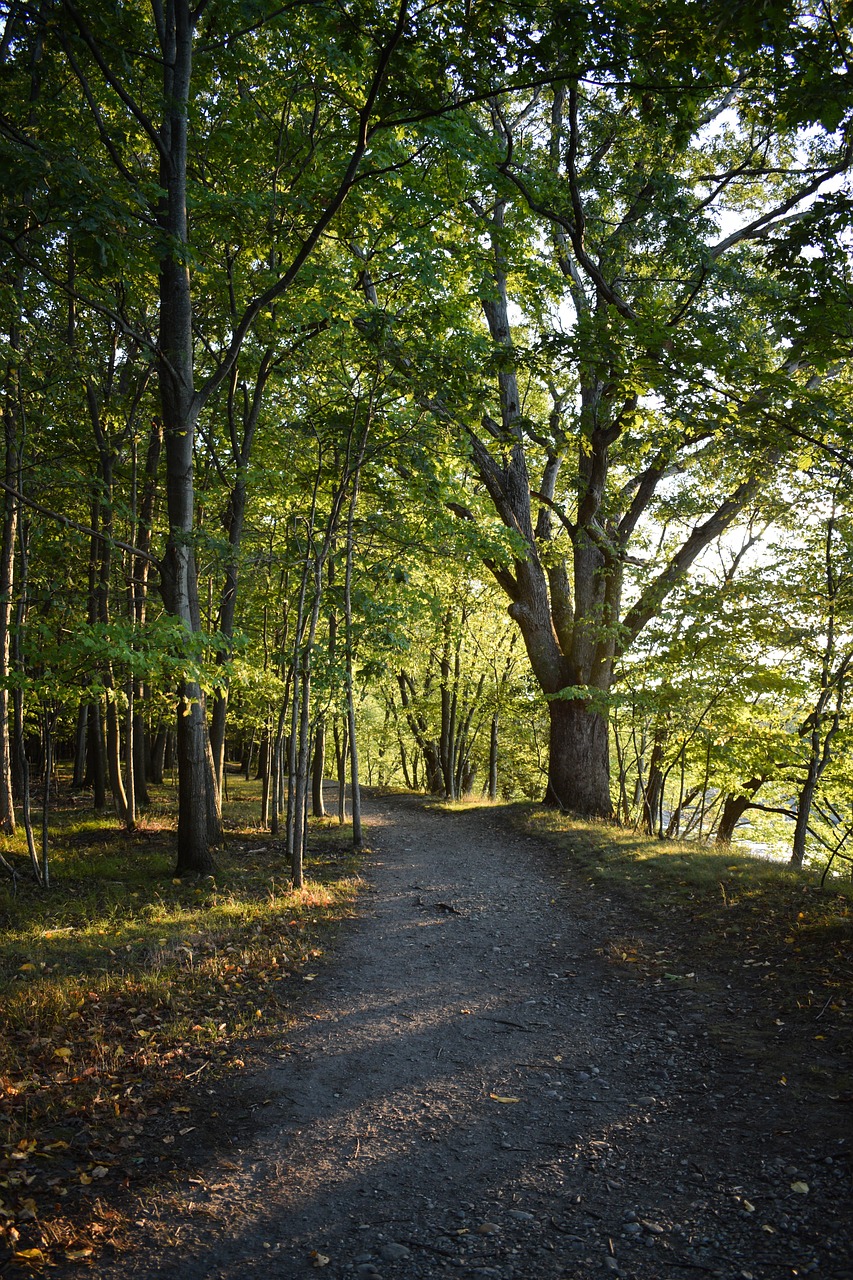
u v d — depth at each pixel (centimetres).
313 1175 395
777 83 607
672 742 1577
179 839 1137
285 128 1148
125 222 699
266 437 1509
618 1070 512
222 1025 587
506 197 1234
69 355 1102
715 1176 379
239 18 1018
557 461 1981
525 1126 443
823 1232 328
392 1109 465
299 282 1168
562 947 804
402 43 783
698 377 651
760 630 1282
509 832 1631
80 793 2255
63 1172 391
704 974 673
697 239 1427
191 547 1145
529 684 2625
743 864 1056
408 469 1419
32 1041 540
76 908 926
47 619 996
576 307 1825
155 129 1063
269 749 1827
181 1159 409
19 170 663
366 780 5769
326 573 1403
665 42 645
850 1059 482
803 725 1389
